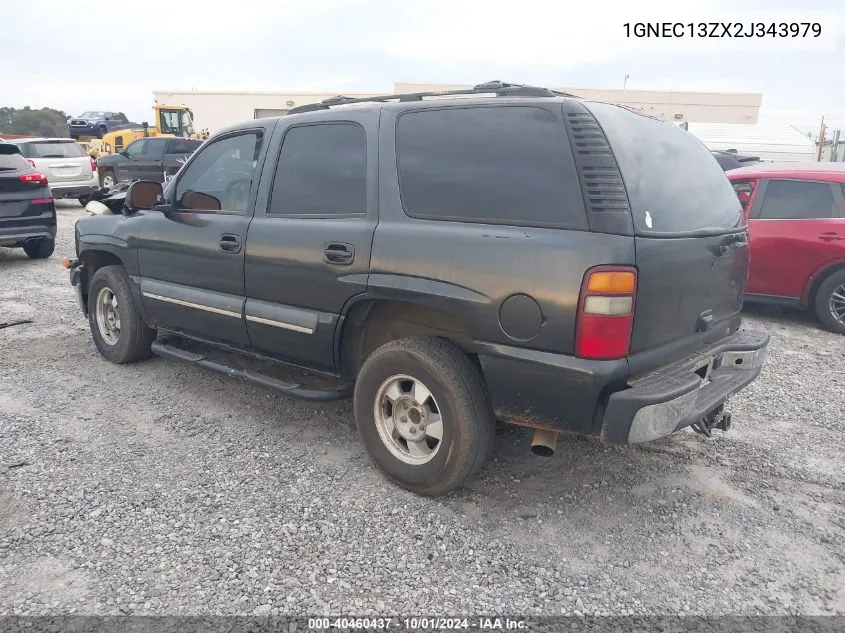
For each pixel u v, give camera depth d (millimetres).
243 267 4016
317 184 3742
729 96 36750
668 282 2928
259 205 4004
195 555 2918
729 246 3404
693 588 2773
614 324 2723
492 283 2938
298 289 3721
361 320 3564
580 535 3119
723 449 4047
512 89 3232
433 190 3242
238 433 4148
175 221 4516
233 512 3254
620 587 2771
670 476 3691
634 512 3324
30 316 6902
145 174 19500
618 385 2805
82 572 2799
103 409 4488
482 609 2627
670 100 37188
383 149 3447
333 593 2697
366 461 3799
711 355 3348
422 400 3291
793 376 5461
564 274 2758
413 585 2754
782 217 7051
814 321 7391
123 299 5109
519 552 2980
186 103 37062
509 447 3967
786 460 3918
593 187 2779
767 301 7242
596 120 2871
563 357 2811
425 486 3330
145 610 2584
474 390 3143
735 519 3281
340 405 4625
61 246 11789
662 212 2951
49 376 5109
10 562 2857
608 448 3994
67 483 3500
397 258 3248
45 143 16250
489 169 3074
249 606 2615
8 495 3375
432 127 3311
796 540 3121
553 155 2900
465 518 3229
